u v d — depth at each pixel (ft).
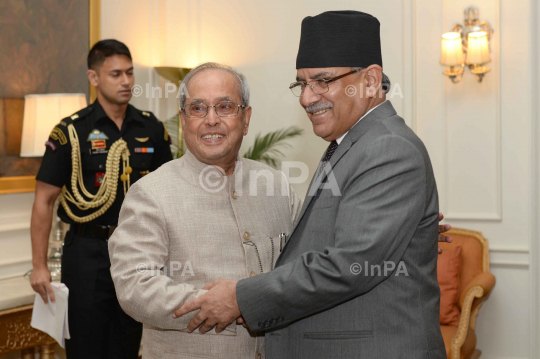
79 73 12.36
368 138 4.81
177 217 5.00
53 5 11.69
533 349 11.71
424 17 13.03
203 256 5.02
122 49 9.06
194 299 4.68
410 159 4.58
